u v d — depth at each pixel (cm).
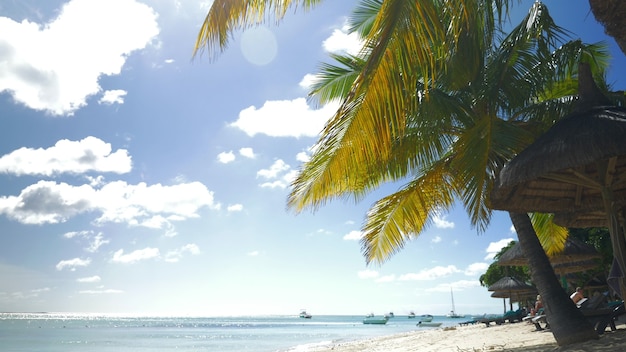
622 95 1156
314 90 1381
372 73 500
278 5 586
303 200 861
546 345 952
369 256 1165
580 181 768
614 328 979
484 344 1243
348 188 1155
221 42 568
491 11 687
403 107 534
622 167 815
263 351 2820
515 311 2311
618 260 733
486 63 1146
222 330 9294
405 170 1131
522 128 1116
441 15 650
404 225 1166
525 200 852
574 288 2436
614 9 456
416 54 520
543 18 1052
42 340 5322
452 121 1136
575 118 720
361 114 506
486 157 963
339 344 2981
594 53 1273
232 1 564
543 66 1098
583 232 2459
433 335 2438
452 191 1180
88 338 5853
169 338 5762
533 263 977
